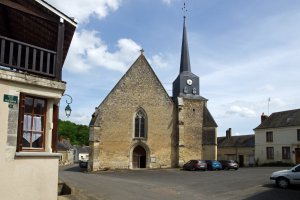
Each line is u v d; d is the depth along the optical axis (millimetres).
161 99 38656
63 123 93938
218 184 19969
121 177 26828
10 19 10953
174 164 37906
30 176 9047
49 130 9695
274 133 43938
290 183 17297
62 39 10039
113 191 17203
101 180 23672
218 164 35562
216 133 39375
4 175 8547
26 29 11297
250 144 52531
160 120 38188
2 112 8648
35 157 9188
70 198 13836
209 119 39938
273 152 43750
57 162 9688
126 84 37750
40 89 9445
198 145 39438
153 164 37094
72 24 10383
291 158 41188
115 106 36812
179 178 24938
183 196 15641
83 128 95812
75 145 86750
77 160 82750
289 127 41906
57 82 9734
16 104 8914
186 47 44938
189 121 39688
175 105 39188
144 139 37250
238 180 21703
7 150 8648
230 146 55344
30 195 8992
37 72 9492
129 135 36750
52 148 9805
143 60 38906
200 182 21422
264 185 18719
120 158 36031
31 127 9469
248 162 52031
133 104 37531
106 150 35625
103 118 36062
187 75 42594
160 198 15039
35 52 9508
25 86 9148
